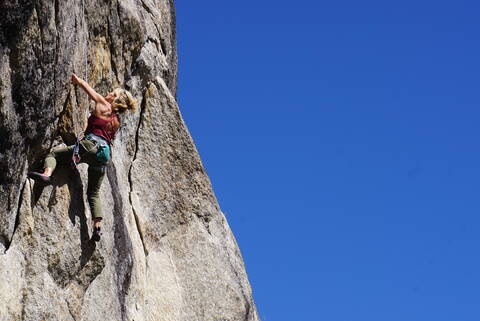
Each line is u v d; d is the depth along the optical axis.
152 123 14.50
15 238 10.69
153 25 15.02
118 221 12.74
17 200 10.55
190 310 13.90
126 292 12.74
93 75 12.55
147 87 14.62
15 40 9.88
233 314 14.34
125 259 12.77
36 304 10.69
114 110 11.77
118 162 13.52
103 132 11.52
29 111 10.34
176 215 14.42
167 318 13.48
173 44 16.23
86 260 11.64
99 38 12.71
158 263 13.88
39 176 10.84
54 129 11.20
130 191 13.87
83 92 11.95
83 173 11.83
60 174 11.40
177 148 14.64
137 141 14.31
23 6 9.79
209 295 14.19
